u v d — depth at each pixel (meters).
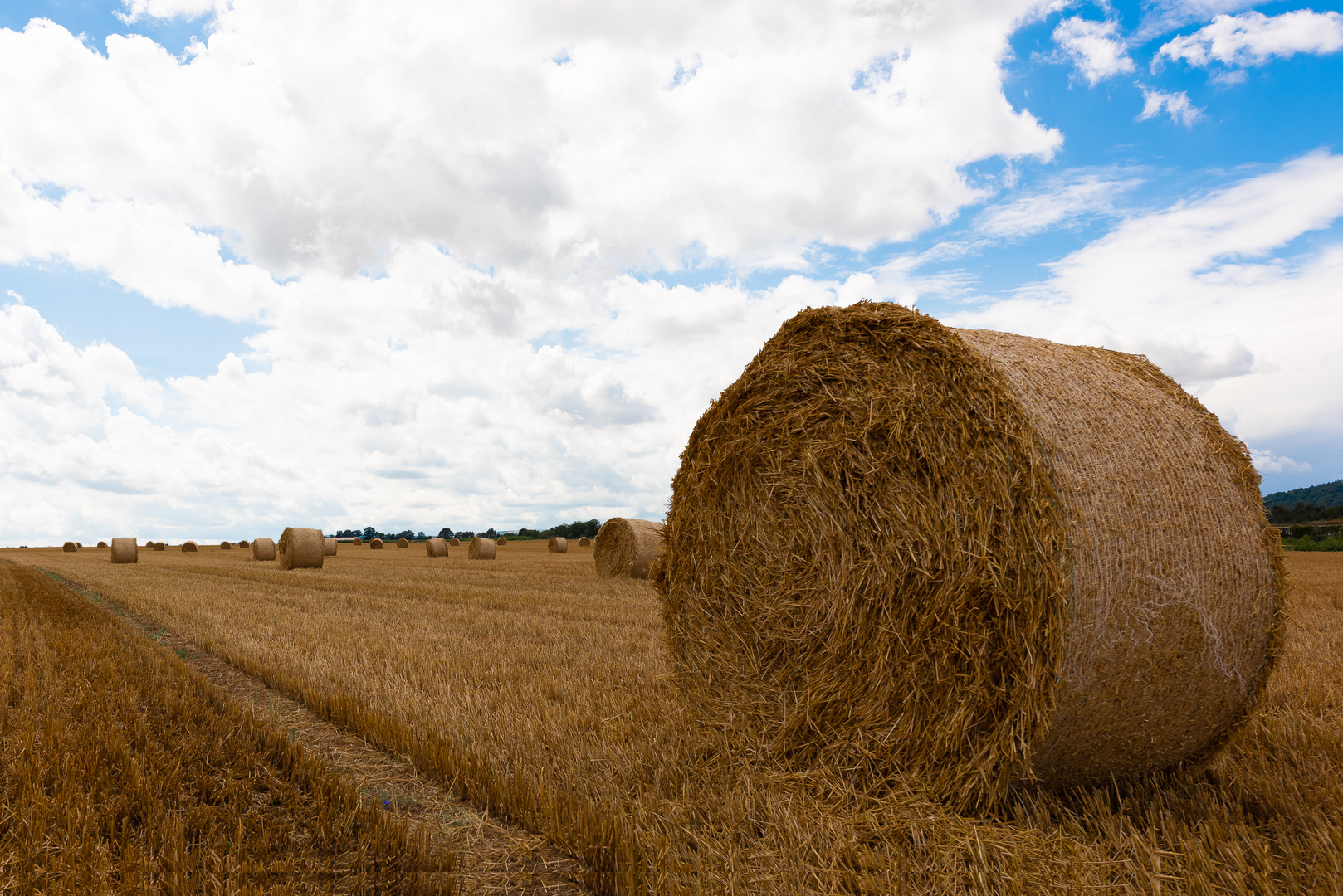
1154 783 4.16
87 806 3.56
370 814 3.63
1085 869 3.09
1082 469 3.87
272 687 6.71
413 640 8.69
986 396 4.04
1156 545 3.88
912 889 3.03
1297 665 6.54
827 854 3.32
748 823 3.66
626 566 18.05
